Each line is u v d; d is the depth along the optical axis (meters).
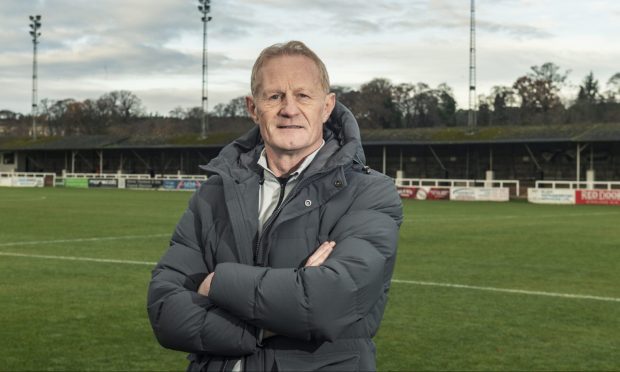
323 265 2.70
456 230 23.16
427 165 60.81
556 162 55.78
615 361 7.59
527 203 42.72
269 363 2.79
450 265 14.77
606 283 12.57
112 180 62.78
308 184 2.91
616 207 38.34
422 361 7.50
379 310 2.91
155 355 7.63
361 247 2.77
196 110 136.88
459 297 11.10
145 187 60.62
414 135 60.19
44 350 7.77
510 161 57.66
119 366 7.23
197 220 3.13
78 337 8.34
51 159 77.19
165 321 2.82
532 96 117.00
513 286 12.16
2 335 8.39
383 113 113.94
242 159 3.13
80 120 134.75
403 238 20.47
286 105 2.90
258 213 2.99
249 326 2.76
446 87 119.56
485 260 15.63
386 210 2.97
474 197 46.75
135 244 18.33
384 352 7.83
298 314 2.62
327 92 3.03
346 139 3.02
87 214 29.17
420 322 9.30
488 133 57.53
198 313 2.78
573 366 7.39
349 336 2.82
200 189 3.19
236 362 2.85
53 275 13.05
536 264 15.02
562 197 42.62
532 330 8.92
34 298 10.71
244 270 2.70
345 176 2.98
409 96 119.19
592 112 111.75
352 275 2.69
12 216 27.86
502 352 7.89
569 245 18.78
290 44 3.00
